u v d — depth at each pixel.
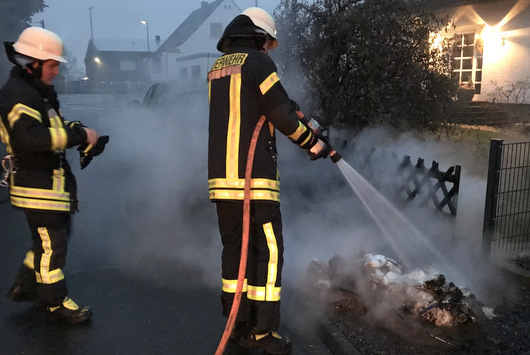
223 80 2.65
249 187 2.56
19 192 2.86
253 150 2.58
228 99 2.62
